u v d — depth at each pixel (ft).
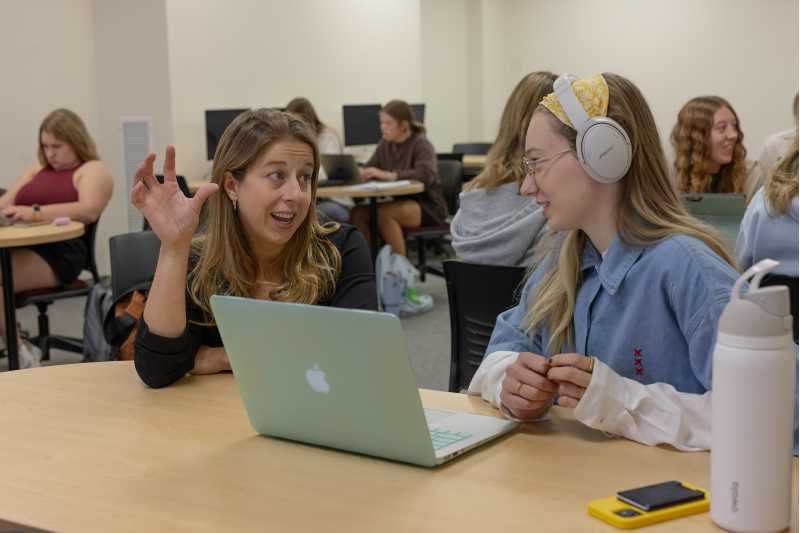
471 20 32.94
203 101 22.07
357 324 4.06
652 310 4.92
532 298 5.61
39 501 4.02
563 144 4.85
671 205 5.04
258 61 23.35
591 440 4.62
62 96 21.67
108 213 22.53
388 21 27.37
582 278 5.30
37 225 13.70
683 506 3.62
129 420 5.17
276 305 4.33
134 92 21.88
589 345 5.20
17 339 12.98
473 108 33.47
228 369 6.11
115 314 8.28
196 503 3.94
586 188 4.89
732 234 9.71
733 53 28.84
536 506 3.78
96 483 4.22
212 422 5.10
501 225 9.23
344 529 3.61
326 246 6.67
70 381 6.00
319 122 22.11
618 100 4.83
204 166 22.21
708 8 29.12
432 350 15.46
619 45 31.04
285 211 6.05
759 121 28.66
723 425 3.40
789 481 3.40
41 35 21.13
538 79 9.03
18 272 13.64
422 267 21.70
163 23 21.12
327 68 25.40
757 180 12.96
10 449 4.72
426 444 4.17
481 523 3.62
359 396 4.25
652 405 4.57
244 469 4.34
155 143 21.68
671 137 13.67
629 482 4.03
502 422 4.88
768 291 3.29
